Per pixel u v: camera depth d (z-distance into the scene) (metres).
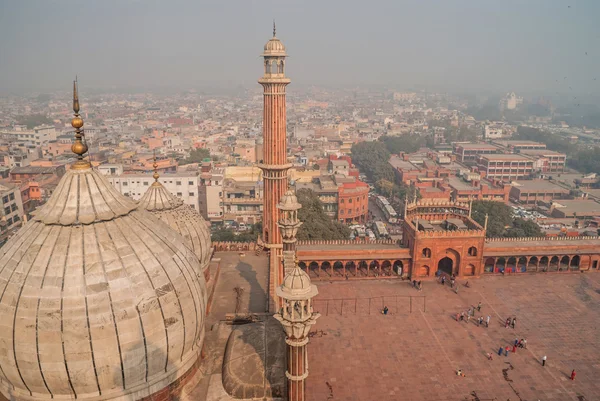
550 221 99.44
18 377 18.30
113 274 18.48
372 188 131.00
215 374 22.52
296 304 19.09
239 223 95.75
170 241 21.64
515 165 142.75
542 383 38.94
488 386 38.50
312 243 61.75
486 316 49.59
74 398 18.66
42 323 17.41
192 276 21.22
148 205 32.19
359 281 58.12
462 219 63.25
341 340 44.84
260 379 21.09
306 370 19.61
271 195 43.22
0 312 17.80
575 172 156.12
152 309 18.84
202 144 165.88
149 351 18.95
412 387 38.28
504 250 59.91
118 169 103.94
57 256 18.36
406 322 48.28
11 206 84.25
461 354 42.81
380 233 89.50
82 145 20.20
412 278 58.47
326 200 97.62
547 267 61.16
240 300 33.19
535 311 50.81
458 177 129.00
